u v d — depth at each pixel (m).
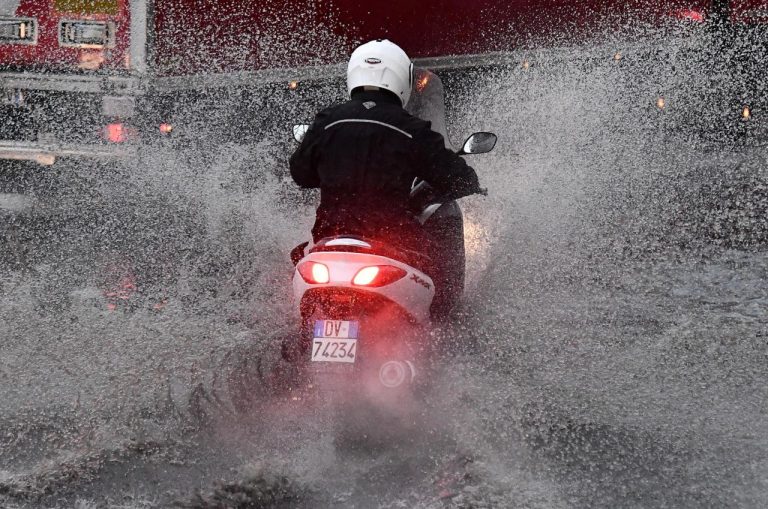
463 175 18.84
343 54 37.97
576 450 17.78
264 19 37.41
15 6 36.59
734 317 25.50
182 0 37.12
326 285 17.38
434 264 19.16
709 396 20.25
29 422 19.41
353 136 18.80
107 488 16.52
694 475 16.80
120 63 36.97
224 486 15.99
